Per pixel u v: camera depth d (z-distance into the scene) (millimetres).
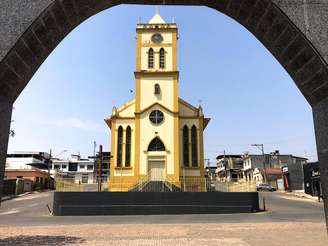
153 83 36438
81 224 18797
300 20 5566
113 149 35688
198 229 15977
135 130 35094
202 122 36750
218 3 6273
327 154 5543
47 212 27297
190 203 25578
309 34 5523
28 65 5781
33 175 56156
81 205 25078
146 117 35406
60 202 25141
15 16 5379
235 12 6316
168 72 36562
